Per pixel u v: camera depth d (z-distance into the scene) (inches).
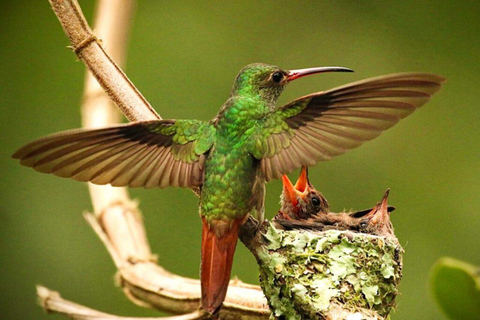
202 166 227.1
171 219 453.1
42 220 446.9
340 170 469.1
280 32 516.7
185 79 493.0
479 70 499.8
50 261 438.0
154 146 223.6
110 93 248.1
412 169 470.3
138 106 246.4
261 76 252.7
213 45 506.0
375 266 271.7
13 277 433.4
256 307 258.2
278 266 248.5
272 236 255.6
